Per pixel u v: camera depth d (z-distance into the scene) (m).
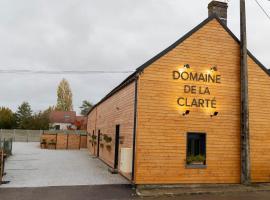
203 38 14.05
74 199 10.20
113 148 17.17
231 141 13.95
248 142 13.76
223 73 14.19
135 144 12.57
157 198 10.83
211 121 13.74
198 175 13.23
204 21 14.14
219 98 13.99
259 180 14.13
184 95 13.45
